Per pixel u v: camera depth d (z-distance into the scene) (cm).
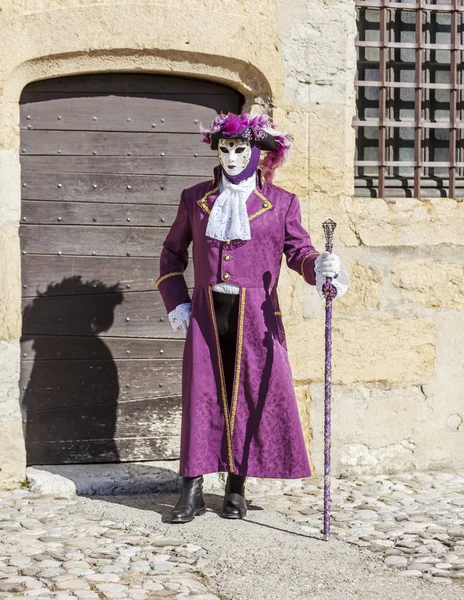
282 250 576
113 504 606
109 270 668
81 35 635
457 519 569
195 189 587
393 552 506
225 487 604
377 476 683
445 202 698
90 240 665
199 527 553
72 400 667
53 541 523
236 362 563
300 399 677
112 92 662
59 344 664
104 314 668
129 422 674
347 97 682
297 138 672
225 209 565
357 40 708
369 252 684
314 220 677
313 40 672
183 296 586
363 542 523
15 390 646
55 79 656
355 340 682
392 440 691
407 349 691
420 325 693
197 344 568
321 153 677
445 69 729
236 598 443
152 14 641
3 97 634
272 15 664
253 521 565
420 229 691
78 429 668
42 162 657
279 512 586
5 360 641
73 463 668
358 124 705
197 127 673
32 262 659
